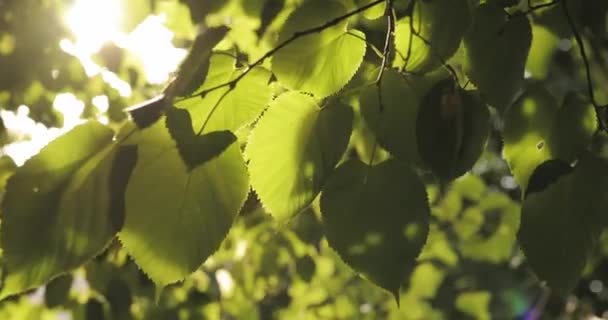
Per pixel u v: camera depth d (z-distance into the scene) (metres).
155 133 0.67
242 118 0.71
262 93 0.72
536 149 0.81
